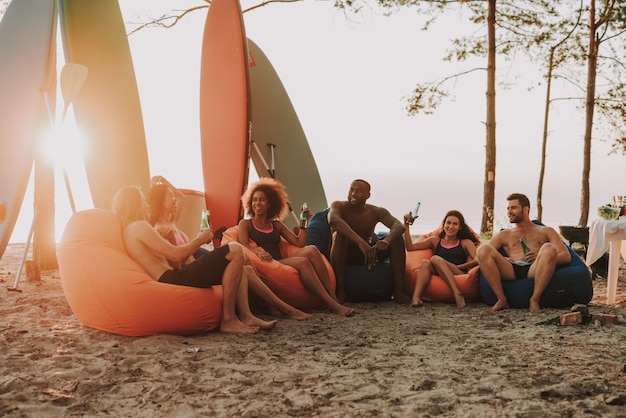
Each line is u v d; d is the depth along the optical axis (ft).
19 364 10.19
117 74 27.94
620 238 17.33
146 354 11.01
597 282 22.76
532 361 10.31
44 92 20.42
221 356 10.87
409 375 9.59
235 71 27.55
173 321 12.22
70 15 25.16
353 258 18.42
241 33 27.58
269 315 15.24
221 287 13.15
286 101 34.53
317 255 16.83
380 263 18.37
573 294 16.14
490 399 8.29
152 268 12.53
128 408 8.20
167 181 21.52
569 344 11.55
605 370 9.62
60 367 10.07
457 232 19.10
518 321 14.40
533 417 7.63
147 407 8.23
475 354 10.93
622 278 23.76
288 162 33.63
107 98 26.84
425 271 17.85
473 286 17.47
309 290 16.11
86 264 12.21
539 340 12.01
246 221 17.31
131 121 28.40
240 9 27.94
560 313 15.35
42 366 10.11
